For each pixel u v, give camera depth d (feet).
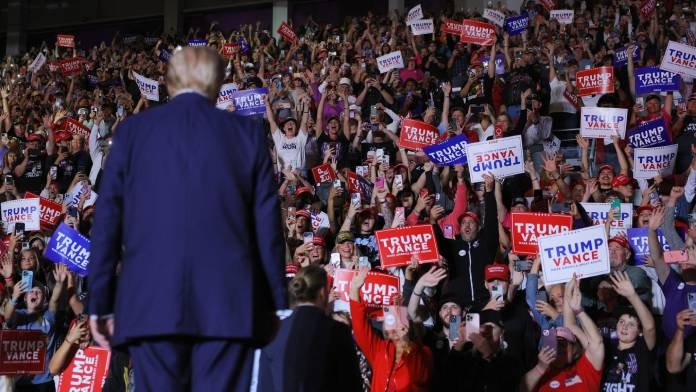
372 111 41.55
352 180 33.58
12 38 89.97
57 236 26.18
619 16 54.29
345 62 52.75
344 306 21.33
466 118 39.60
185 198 8.28
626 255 22.54
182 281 8.11
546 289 22.30
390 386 17.21
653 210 23.68
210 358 8.20
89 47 89.15
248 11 83.30
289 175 34.81
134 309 8.09
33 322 23.35
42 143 45.42
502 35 53.62
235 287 8.24
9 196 37.14
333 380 13.32
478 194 30.42
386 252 23.77
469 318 18.61
